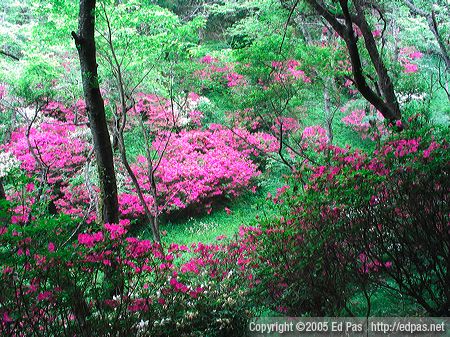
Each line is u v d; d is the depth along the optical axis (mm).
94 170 12977
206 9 22922
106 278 4297
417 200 4348
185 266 6133
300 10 11227
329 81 11688
